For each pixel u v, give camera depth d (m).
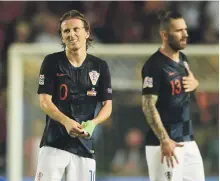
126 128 34.31
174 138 21.64
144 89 21.55
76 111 19.64
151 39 42.84
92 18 43.78
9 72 35.09
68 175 19.62
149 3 43.81
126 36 43.03
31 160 34.75
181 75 21.78
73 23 19.41
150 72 21.52
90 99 19.78
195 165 21.91
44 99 19.50
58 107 19.67
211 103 34.53
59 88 19.64
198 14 43.34
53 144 19.55
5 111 39.75
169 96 21.56
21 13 44.06
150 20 43.22
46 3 45.06
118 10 43.66
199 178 21.91
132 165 34.25
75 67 19.73
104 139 34.22
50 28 43.53
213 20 43.34
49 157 19.47
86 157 19.66
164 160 21.38
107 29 43.22
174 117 21.70
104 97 19.98
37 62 34.91
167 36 21.70
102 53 34.25
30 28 42.88
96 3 44.47
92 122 19.11
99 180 34.12
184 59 22.28
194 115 34.50
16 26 42.88
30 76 34.84
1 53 42.25
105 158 34.19
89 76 19.78
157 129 21.16
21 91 34.75
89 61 19.91
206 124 34.50
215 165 34.41
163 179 21.45
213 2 43.59
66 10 45.00
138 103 34.31
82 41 19.58
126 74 34.25
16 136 34.41
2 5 43.94
